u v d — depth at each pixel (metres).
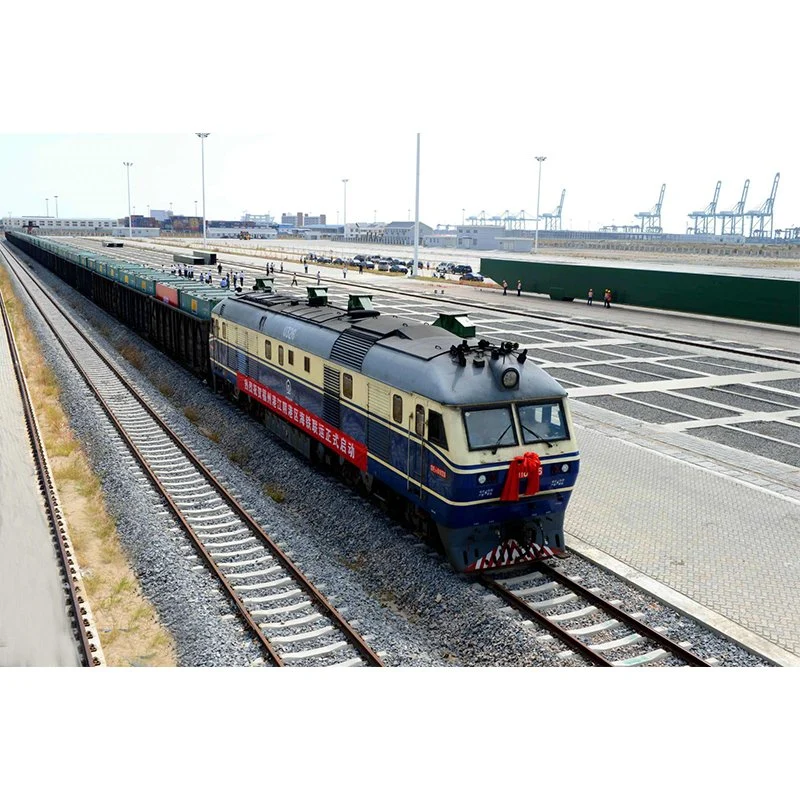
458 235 168.50
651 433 21.52
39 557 13.23
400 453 13.73
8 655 9.62
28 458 19.16
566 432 12.97
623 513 15.15
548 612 11.64
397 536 14.18
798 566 12.82
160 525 14.99
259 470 19.08
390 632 11.34
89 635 11.27
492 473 12.21
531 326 43.53
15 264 92.62
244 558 13.81
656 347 36.94
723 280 45.44
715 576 12.44
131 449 19.78
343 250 145.00
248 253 118.31
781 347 37.00
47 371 30.22
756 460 19.02
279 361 19.41
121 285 43.00
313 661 10.48
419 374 13.09
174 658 10.89
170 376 29.50
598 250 155.88
